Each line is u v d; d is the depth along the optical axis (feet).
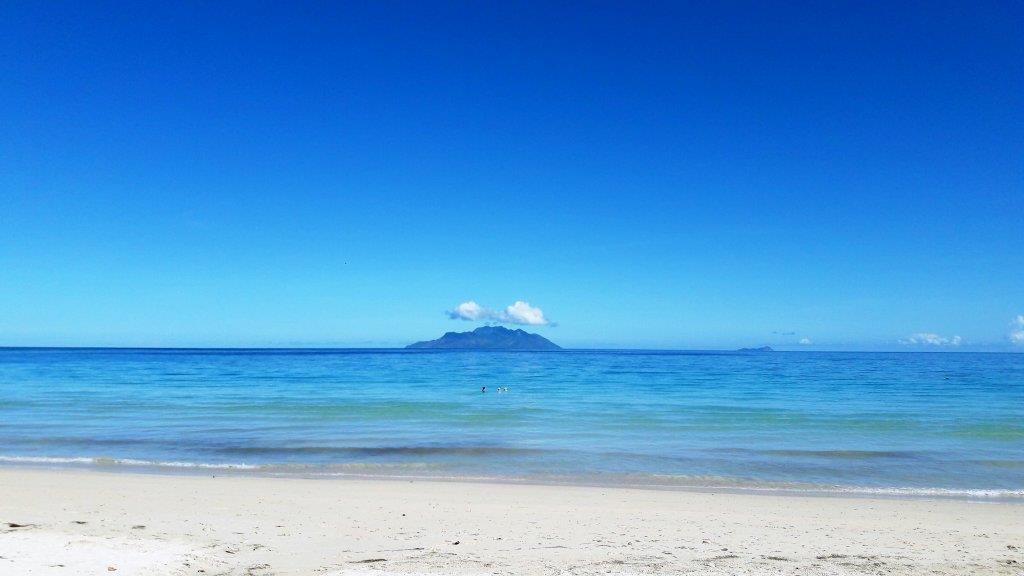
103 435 74.69
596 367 319.47
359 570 25.94
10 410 101.81
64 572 23.52
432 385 172.35
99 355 543.39
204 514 36.81
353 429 81.87
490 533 33.50
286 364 334.44
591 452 65.16
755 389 161.68
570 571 26.40
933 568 27.71
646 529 34.94
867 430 83.30
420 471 55.57
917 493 48.14
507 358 520.01
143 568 24.70
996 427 86.38
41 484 45.70
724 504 42.88
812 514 39.96
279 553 28.55
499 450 65.82
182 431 78.59
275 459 60.80
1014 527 36.68
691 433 79.71
